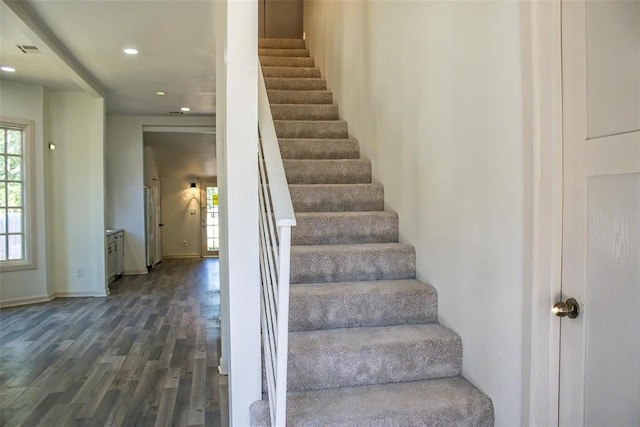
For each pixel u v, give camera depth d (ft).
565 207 4.69
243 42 5.84
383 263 8.14
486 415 5.74
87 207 20.13
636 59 3.91
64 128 19.83
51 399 9.50
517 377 5.20
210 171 35.73
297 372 6.11
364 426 5.39
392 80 9.36
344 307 7.11
